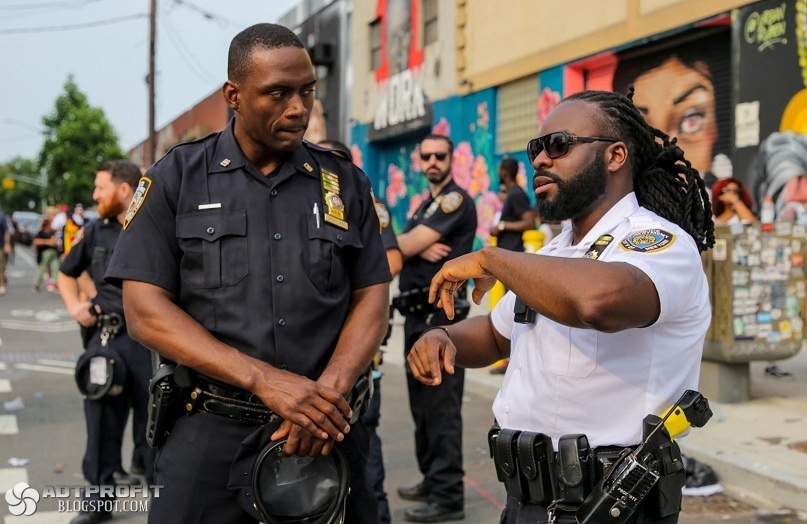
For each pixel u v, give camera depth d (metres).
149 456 4.57
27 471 5.25
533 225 8.09
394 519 4.47
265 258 2.32
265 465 2.24
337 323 2.42
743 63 8.47
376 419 4.21
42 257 18.50
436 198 4.54
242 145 2.38
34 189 106.00
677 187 2.17
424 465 4.53
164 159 2.39
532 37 12.08
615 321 1.78
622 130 2.08
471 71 13.81
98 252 4.44
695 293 1.96
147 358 4.45
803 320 6.26
